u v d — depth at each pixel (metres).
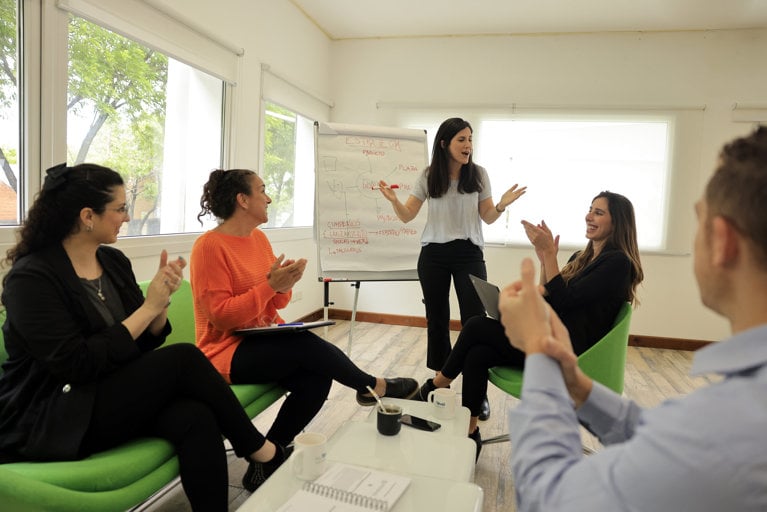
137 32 2.42
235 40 3.29
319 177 3.27
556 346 0.69
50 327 1.26
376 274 3.27
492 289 1.94
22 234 1.37
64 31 2.07
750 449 0.44
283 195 4.23
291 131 4.27
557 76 4.47
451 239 2.71
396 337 4.36
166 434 1.39
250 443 1.53
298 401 1.91
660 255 4.36
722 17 3.93
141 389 1.34
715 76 4.21
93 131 2.34
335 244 3.24
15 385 1.32
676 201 4.31
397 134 3.48
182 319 1.97
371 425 1.54
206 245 1.86
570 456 0.60
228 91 3.26
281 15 3.88
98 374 1.31
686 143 4.27
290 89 4.06
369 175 3.35
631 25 4.20
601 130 4.40
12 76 1.94
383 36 4.77
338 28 4.62
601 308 1.97
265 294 1.82
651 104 4.29
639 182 4.37
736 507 0.44
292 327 1.77
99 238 1.44
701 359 0.56
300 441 1.22
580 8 3.93
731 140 0.57
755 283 0.52
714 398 0.49
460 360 2.12
